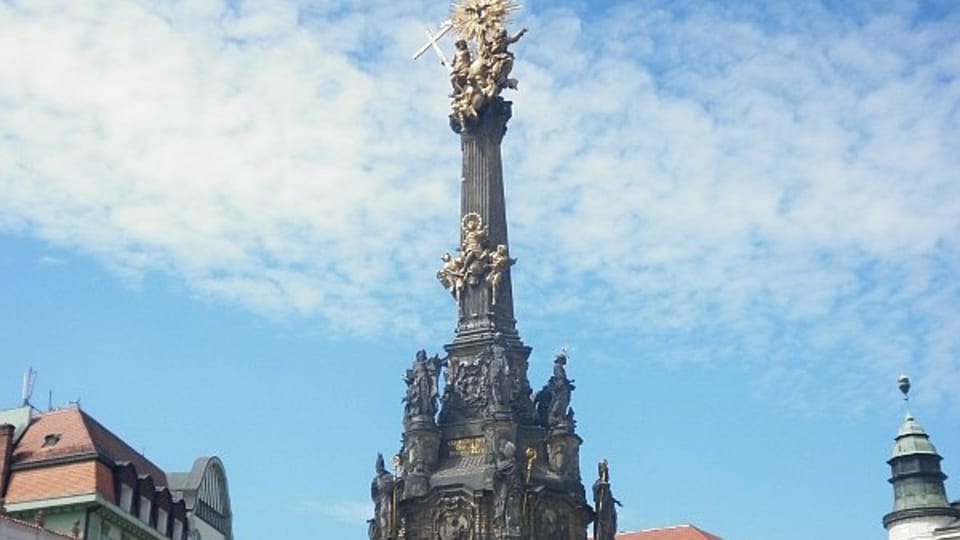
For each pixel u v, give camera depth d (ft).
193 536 338.75
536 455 237.04
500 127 265.54
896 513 301.43
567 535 232.73
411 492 233.14
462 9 270.46
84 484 281.54
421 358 246.27
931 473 301.84
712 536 385.09
